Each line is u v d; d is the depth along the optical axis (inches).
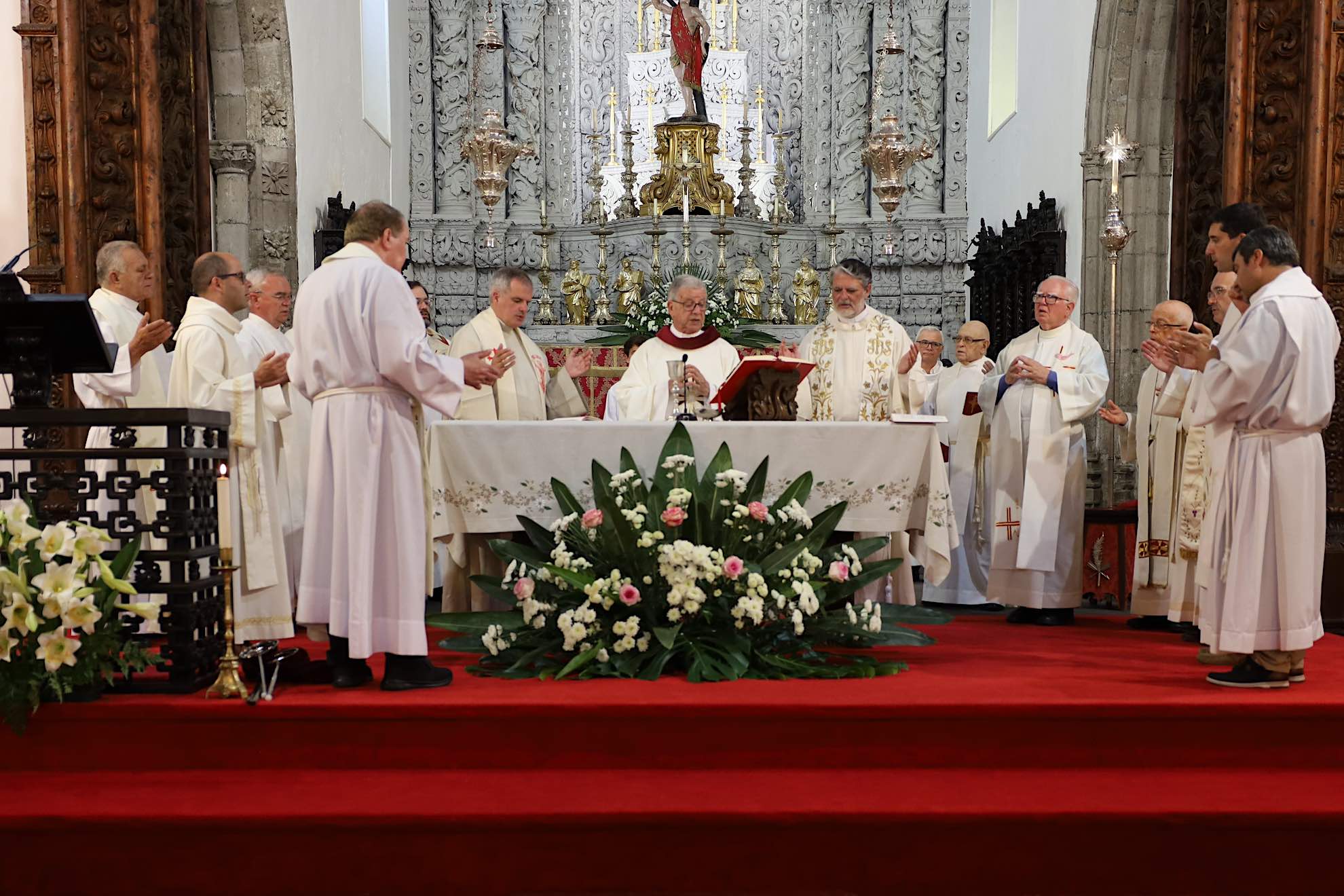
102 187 268.2
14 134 278.7
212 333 214.8
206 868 155.0
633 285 580.7
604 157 676.1
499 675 198.2
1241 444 189.2
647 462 228.1
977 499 308.8
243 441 203.2
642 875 154.9
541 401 287.1
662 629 198.4
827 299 641.6
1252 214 195.5
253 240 429.4
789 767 172.1
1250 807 155.4
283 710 171.8
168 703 172.9
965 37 653.9
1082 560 267.4
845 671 194.9
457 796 159.2
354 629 180.2
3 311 178.4
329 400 186.5
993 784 164.7
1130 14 438.3
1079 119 469.7
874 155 315.3
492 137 397.7
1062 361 270.1
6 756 173.0
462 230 653.3
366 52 570.9
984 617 283.9
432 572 222.2
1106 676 195.6
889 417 280.7
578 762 172.2
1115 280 323.6
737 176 665.0
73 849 155.3
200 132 311.4
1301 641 182.2
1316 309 187.0
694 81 611.8
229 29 416.5
